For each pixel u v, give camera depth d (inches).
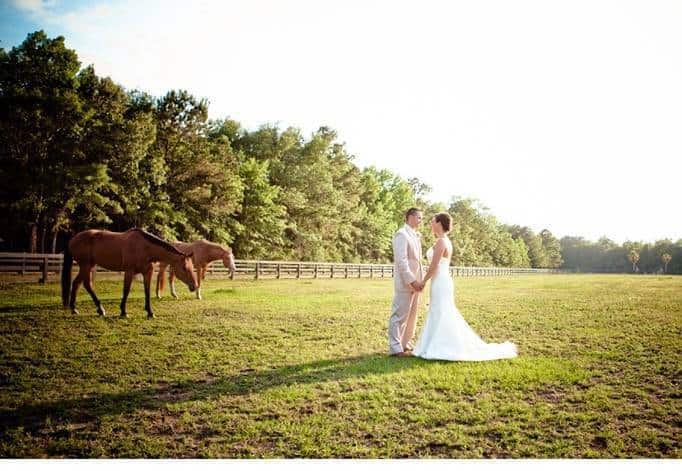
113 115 1001.5
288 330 340.2
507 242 4242.1
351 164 2431.1
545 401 183.9
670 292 806.5
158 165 1101.1
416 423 160.9
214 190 1327.5
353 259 2272.4
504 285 1120.2
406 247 261.6
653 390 201.5
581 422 162.9
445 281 259.0
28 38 909.8
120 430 158.1
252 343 292.8
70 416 169.6
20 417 169.2
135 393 194.4
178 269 405.4
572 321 407.8
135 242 384.5
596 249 5054.1
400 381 205.8
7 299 471.2
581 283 1249.4
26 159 873.5
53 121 879.1
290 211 1894.7
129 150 994.1
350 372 223.3
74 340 289.3
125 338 298.8
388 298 613.0
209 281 861.2
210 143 1396.4
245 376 219.5
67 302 396.2
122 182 1047.0
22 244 1015.0
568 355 267.4
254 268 1057.5
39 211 902.4
